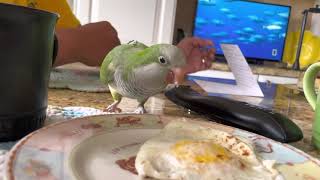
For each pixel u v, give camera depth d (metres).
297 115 0.35
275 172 0.17
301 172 0.17
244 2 1.23
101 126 0.20
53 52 0.20
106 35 0.52
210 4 1.22
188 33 1.34
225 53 0.45
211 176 0.16
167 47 0.22
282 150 0.19
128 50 0.24
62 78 0.34
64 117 0.24
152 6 1.10
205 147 0.17
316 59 1.20
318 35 1.31
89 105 0.29
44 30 0.18
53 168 0.14
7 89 0.17
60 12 0.55
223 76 1.05
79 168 0.15
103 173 0.15
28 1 0.48
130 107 0.29
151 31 1.12
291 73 1.13
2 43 0.16
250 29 1.25
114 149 0.18
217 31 1.24
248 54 1.28
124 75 0.24
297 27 1.40
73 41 0.48
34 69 0.18
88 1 1.07
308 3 1.39
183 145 0.18
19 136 0.18
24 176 0.12
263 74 1.13
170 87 0.36
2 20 0.16
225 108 0.27
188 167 0.16
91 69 0.41
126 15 1.10
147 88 0.24
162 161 0.16
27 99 0.18
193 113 0.30
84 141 0.17
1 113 0.17
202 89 0.42
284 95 0.48
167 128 0.20
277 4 1.31
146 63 0.22
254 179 0.16
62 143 0.16
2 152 0.17
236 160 0.17
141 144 0.19
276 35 1.27
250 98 0.42
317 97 0.24
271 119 0.24
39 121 0.19
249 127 0.25
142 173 0.15
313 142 0.24
